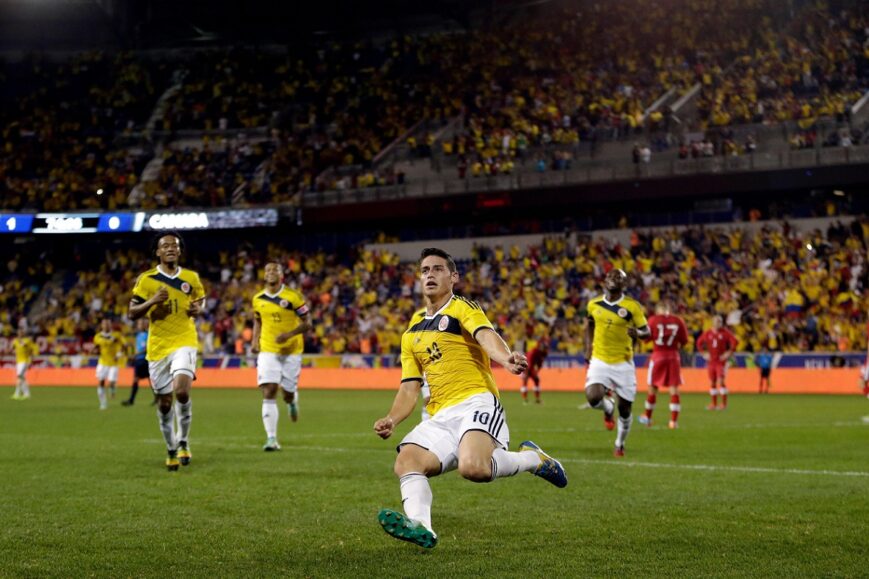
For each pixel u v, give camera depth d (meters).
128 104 49.44
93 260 44.56
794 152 34.19
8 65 51.69
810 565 5.61
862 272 32.72
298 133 45.34
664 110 38.56
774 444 13.25
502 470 5.80
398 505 7.84
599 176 36.97
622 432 11.77
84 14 52.78
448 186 39.00
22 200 44.72
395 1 50.19
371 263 40.34
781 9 42.19
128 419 18.83
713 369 21.56
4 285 43.88
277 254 43.00
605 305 11.80
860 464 10.80
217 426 16.80
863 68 38.59
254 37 52.75
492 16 49.97
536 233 39.47
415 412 20.95
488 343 5.59
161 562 5.70
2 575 5.36
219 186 43.53
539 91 43.12
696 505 7.84
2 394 30.02
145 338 23.62
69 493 8.49
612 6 45.88
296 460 11.21
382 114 45.06
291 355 13.64
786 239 34.56
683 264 35.41
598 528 6.82
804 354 29.95
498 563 5.67
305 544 6.25
